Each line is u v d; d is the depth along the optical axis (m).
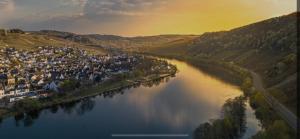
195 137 158.50
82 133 188.75
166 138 174.25
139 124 199.62
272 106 195.62
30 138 181.75
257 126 172.38
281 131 139.88
